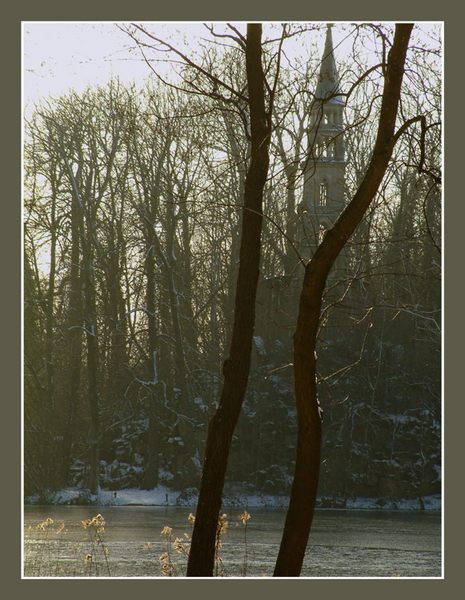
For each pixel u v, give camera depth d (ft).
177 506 205.05
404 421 207.41
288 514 44.88
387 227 154.51
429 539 131.44
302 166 52.08
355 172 196.95
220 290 226.17
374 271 140.15
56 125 216.33
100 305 228.43
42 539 118.83
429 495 204.33
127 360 224.33
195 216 191.93
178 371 216.54
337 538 132.05
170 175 179.73
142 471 220.43
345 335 202.28
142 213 215.72
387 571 96.63
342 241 44.60
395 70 46.01
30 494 201.57
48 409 213.46
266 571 92.07
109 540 120.57
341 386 200.95
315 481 44.78
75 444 227.61
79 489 213.46
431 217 155.63
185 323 227.61
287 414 213.46
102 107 214.28
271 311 207.72
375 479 203.72
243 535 133.80
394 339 204.74
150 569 90.74
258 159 51.42
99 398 226.38
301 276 193.88
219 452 49.75
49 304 220.64
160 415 221.66
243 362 50.19
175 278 226.79
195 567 49.11
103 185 220.23
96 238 221.46
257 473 212.02
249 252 50.67
